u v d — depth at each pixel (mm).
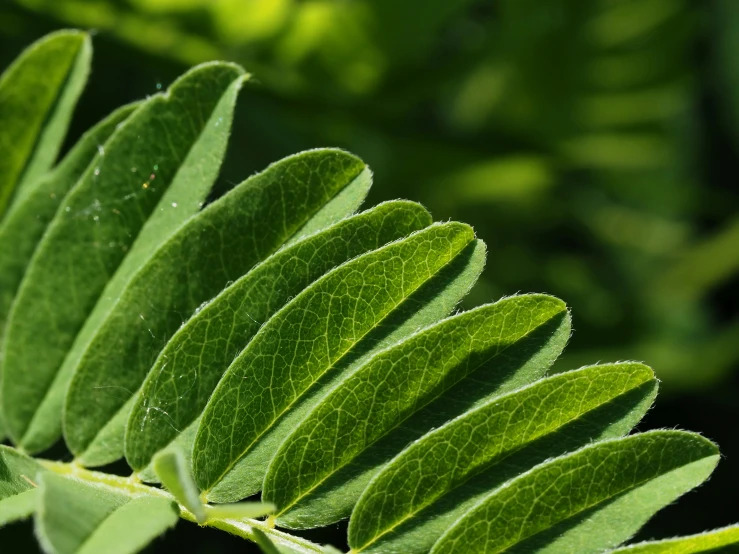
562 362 320
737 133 393
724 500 320
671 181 356
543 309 156
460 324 155
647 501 152
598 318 332
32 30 238
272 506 143
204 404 160
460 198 323
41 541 141
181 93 169
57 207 176
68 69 180
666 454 152
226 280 164
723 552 151
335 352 157
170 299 164
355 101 270
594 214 351
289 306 157
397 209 159
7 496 153
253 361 157
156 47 243
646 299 351
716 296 375
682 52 318
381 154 301
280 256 159
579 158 326
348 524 154
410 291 157
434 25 249
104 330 164
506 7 283
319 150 163
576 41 296
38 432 169
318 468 156
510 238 340
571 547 151
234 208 164
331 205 163
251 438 157
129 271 170
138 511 147
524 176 326
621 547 152
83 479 161
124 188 170
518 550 152
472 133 304
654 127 330
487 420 154
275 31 244
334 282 157
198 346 159
